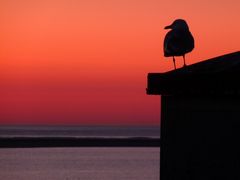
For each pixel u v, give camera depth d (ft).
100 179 236.22
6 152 438.40
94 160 353.92
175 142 39.32
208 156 37.96
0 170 281.13
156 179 237.04
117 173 266.77
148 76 40.16
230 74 37.52
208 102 38.06
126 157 387.34
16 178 242.58
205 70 39.88
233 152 37.24
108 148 537.65
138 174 261.65
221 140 37.55
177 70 41.86
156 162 342.03
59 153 430.61
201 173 38.11
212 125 37.91
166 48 42.50
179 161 39.06
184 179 38.75
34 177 246.88
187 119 38.78
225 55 43.88
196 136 38.40
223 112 37.60
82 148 527.81
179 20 42.47
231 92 37.45
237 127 37.22
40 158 369.91
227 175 37.37
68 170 283.59
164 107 40.16
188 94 38.73
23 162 334.03
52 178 242.17
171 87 39.29
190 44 41.78
